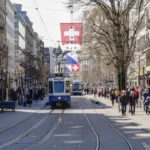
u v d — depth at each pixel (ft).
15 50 373.40
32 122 110.42
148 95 147.84
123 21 150.92
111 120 115.55
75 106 196.85
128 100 135.33
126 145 63.26
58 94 179.83
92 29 157.69
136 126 96.84
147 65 205.77
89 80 479.82
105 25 156.97
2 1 286.87
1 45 208.54
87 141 68.54
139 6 154.61
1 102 152.56
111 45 159.53
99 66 342.44
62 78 180.96
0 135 78.74
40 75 419.95
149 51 166.30
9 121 112.68
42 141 68.74
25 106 187.42
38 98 255.29
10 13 339.98
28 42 495.41
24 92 211.82
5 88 204.44
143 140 70.18
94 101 229.25
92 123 106.22
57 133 82.23
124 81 157.28
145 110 139.54
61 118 124.77
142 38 217.36
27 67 298.35
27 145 63.36
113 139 71.51
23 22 444.96
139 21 153.89
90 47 167.02
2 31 256.73
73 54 225.76
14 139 71.87
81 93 395.14
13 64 313.12
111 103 216.54
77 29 116.67
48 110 166.30
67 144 64.54
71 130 88.43
